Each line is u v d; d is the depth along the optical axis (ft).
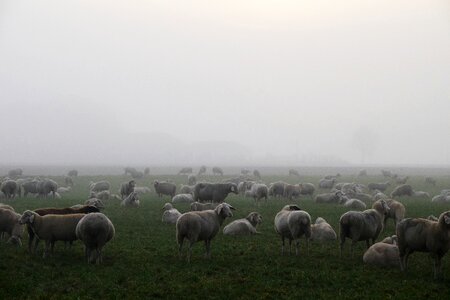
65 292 45.68
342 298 44.29
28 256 58.65
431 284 48.57
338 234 76.28
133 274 51.78
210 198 109.29
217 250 64.18
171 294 45.34
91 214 55.77
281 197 143.54
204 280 49.62
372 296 44.75
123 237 72.49
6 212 65.72
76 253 61.36
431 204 126.93
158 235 74.79
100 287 46.98
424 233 50.98
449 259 59.88
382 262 56.24
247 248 65.41
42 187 137.80
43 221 57.98
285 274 52.65
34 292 45.27
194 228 56.54
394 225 86.63
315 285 48.80
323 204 122.93
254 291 46.55
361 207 113.09
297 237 59.98
